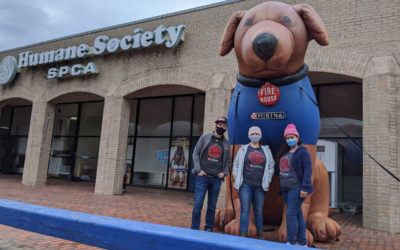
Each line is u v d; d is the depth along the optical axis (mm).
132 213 6645
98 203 7863
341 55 6961
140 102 13289
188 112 12188
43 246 3912
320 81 8922
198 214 4035
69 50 11125
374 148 6293
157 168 12492
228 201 4566
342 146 8891
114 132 10016
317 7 7410
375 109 6387
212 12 8891
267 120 3660
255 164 3693
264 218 4398
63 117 15445
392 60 6469
